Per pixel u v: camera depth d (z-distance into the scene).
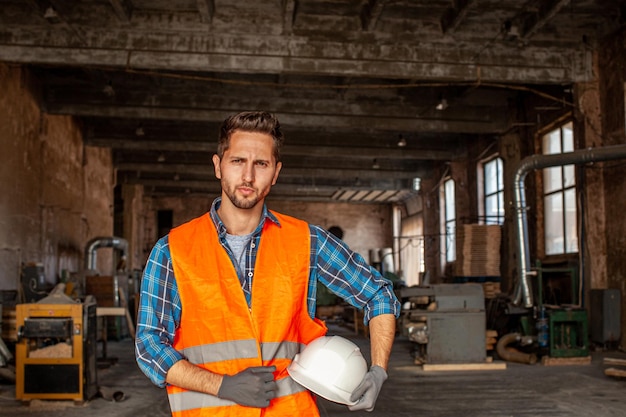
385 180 23.31
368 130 16.66
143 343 1.73
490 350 9.62
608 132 10.09
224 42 9.41
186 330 1.77
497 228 12.93
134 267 22.20
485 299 10.20
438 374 7.84
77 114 12.38
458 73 9.91
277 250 1.83
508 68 10.06
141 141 15.83
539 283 8.91
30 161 11.22
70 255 14.16
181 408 1.72
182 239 1.81
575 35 10.23
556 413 5.62
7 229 9.84
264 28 9.45
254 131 1.79
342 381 1.73
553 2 8.72
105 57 9.29
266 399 1.62
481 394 6.53
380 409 5.86
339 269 1.92
